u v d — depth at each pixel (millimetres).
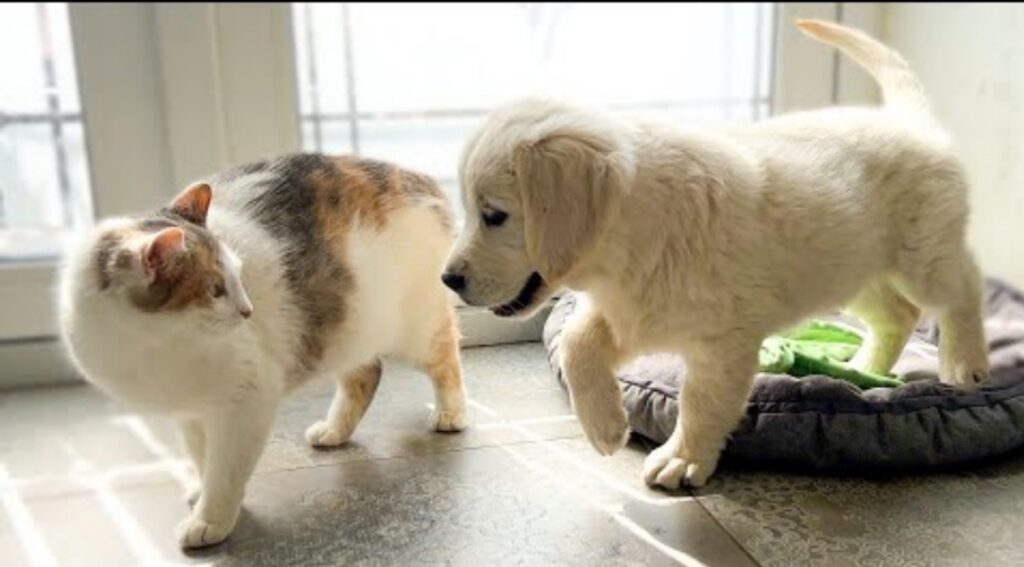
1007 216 1969
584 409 1318
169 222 1189
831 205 1310
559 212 1136
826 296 1353
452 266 1222
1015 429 1376
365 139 2484
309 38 2172
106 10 1831
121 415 1652
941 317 1508
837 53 2238
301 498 1318
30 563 1185
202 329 1139
